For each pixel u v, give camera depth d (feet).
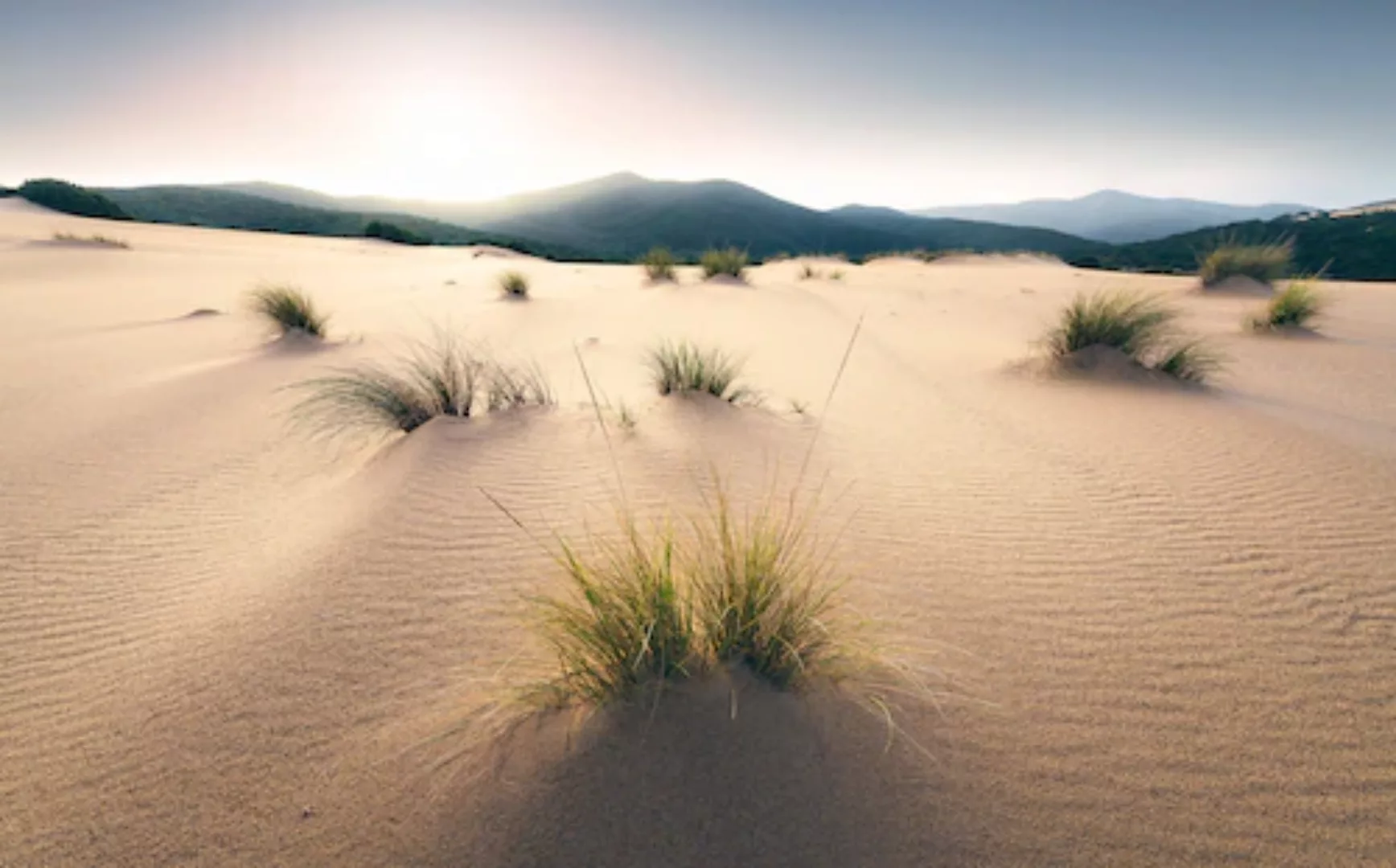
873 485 13.87
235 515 13.16
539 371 22.93
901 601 9.41
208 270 60.13
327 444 17.01
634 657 6.70
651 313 39.24
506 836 5.65
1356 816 6.10
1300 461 14.70
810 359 27.55
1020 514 12.41
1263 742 6.95
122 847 5.87
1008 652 8.32
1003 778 6.37
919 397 21.36
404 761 6.52
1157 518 12.17
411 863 5.55
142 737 7.06
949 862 5.54
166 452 16.53
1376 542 11.09
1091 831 5.89
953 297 48.62
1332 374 24.93
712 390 19.84
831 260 98.07
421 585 9.59
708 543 9.14
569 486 12.94
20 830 6.06
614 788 5.92
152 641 8.79
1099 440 16.65
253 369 24.88
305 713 7.25
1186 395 20.59
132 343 29.55
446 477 13.26
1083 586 9.93
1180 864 5.64
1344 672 8.05
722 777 5.98
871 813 5.87
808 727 6.53
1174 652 8.39
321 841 5.81
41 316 36.04
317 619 8.81
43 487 14.28
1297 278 46.06
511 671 7.66
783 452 15.60
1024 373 24.21
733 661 7.00
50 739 7.13
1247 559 10.66
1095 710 7.34
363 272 64.34
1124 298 25.44
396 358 26.66
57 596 10.10
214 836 5.92
